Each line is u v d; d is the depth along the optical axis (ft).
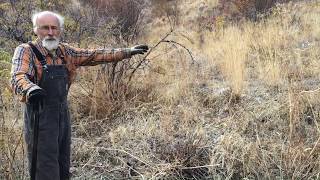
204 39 31.30
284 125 14.33
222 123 14.93
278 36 25.23
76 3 30.89
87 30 22.26
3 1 23.09
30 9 22.48
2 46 21.52
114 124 15.53
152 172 12.17
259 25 29.50
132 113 16.30
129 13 31.45
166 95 17.48
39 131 9.68
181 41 31.37
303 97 15.31
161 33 35.60
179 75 19.58
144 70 18.53
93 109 16.19
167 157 12.77
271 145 12.98
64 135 10.48
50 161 9.80
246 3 36.70
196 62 21.89
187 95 17.83
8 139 11.64
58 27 9.80
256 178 12.06
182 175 12.39
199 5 44.88
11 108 14.16
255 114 15.30
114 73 16.99
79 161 13.19
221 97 17.62
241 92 17.71
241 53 22.13
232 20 36.50
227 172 12.16
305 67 19.89
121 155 13.34
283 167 12.06
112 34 20.42
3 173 11.49
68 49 10.33
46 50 9.68
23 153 11.66
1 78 14.75
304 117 14.46
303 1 37.22
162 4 46.78
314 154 12.32
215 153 12.75
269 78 18.70
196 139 13.52
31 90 8.50
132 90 17.51
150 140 13.99
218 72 22.24
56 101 9.73
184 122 15.12
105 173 12.62
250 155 12.35
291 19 30.01
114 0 31.86
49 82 9.57
